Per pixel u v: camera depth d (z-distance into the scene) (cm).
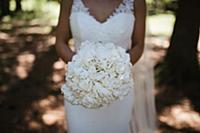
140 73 350
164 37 1033
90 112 278
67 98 243
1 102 580
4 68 773
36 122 522
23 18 1457
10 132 489
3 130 493
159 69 673
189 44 661
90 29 265
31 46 997
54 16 1502
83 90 232
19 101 589
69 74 237
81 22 265
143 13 272
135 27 273
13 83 674
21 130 497
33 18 1462
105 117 282
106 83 230
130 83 241
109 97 233
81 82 231
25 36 1132
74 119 284
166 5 1316
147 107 362
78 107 278
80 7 267
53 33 1167
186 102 584
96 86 230
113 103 280
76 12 266
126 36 270
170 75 658
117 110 285
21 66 793
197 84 639
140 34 273
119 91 235
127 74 236
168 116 539
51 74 740
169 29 1134
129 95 290
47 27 1273
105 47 240
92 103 235
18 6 1570
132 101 297
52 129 505
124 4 268
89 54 235
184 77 653
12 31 1215
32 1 1742
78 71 232
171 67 666
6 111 549
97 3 266
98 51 236
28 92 630
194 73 655
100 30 265
